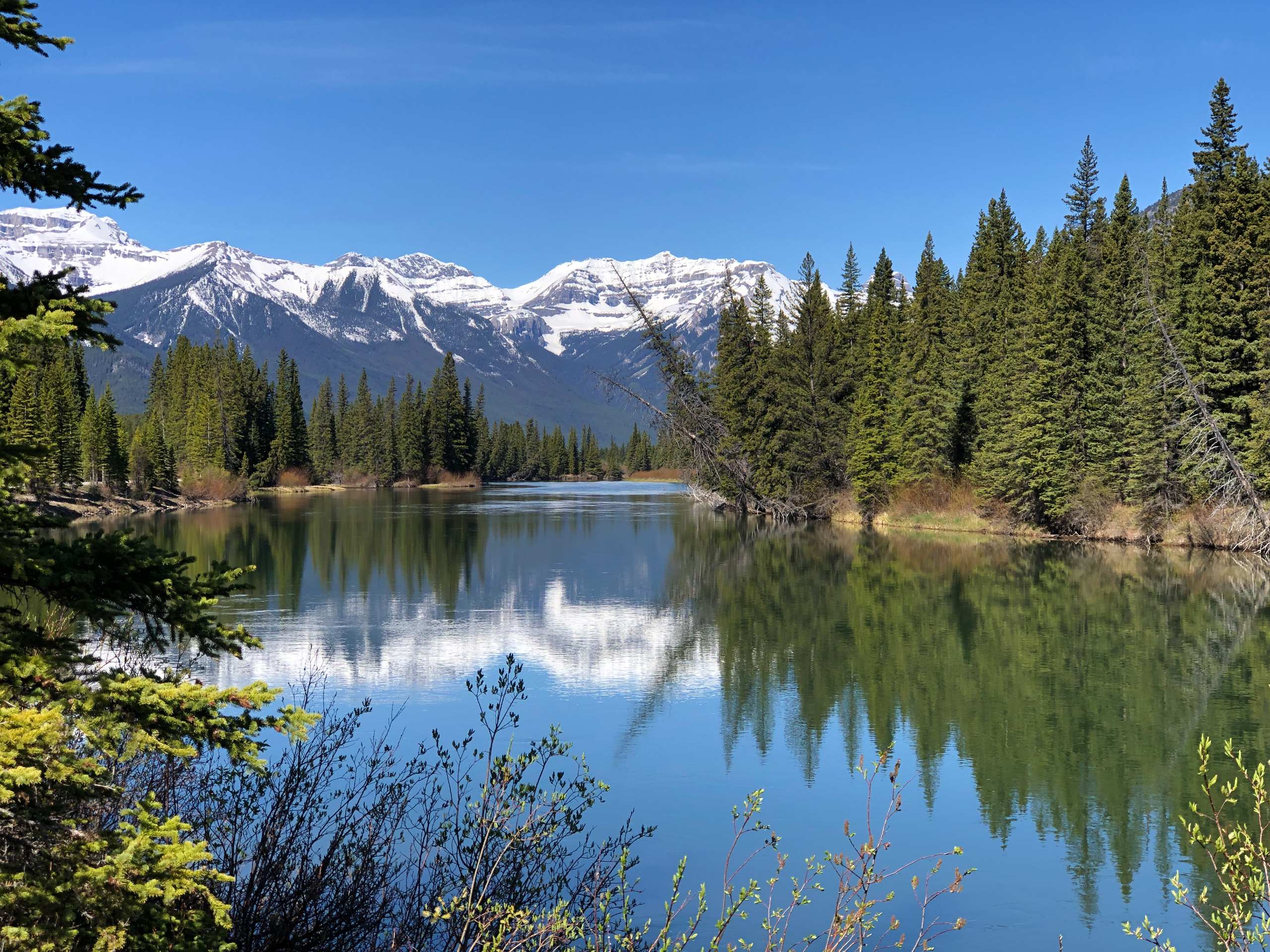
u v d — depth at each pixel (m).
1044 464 51.28
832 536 55.47
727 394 72.56
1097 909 11.04
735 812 7.82
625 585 35.72
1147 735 17.45
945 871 11.98
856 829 13.25
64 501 68.19
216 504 87.88
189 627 5.43
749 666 22.61
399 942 7.34
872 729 17.70
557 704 19.16
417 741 15.56
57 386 82.69
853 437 64.94
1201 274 47.81
